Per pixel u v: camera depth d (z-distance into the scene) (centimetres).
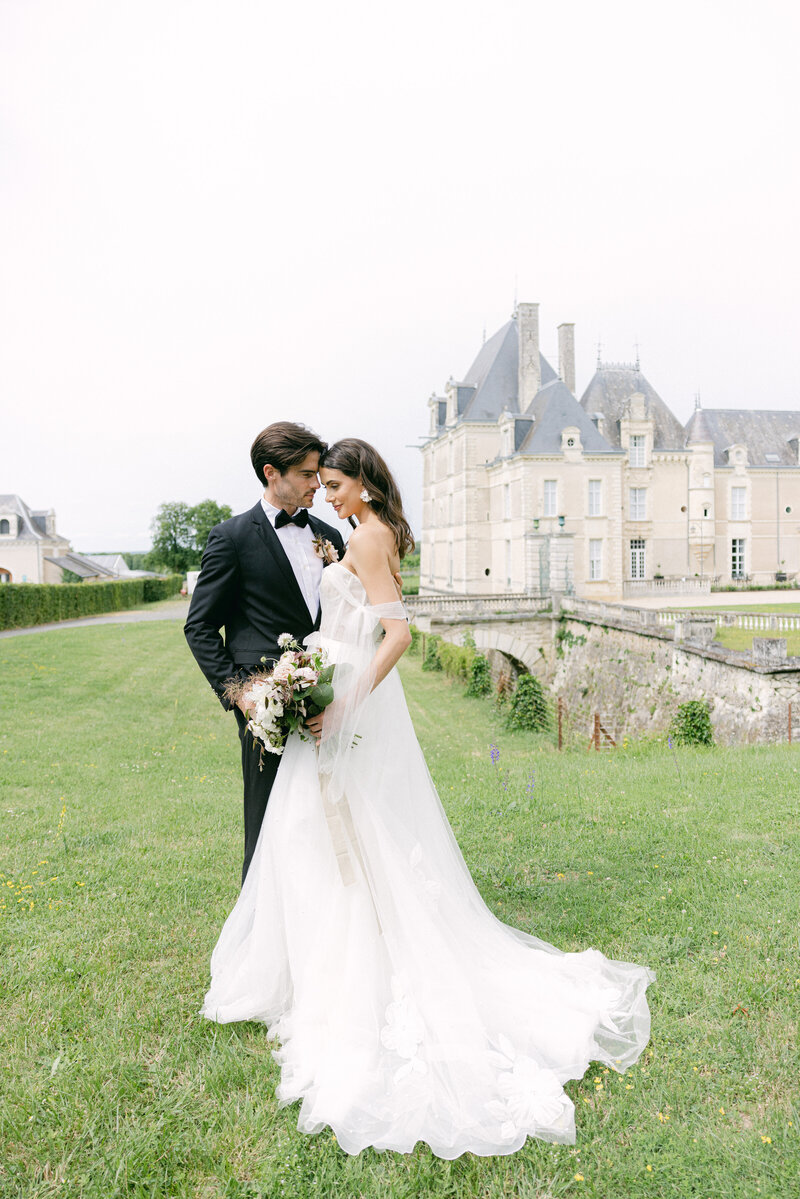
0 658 2361
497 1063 254
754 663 1683
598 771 782
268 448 295
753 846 471
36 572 6931
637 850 472
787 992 296
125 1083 253
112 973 329
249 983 293
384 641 283
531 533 3925
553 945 345
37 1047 276
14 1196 208
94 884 450
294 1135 231
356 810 284
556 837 507
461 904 301
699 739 1563
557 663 3180
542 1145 226
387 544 289
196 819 651
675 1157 216
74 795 803
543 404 4509
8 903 418
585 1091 251
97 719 1596
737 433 5562
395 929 274
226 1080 257
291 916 280
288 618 314
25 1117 239
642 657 2356
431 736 2166
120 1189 211
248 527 307
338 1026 261
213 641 305
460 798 633
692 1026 279
